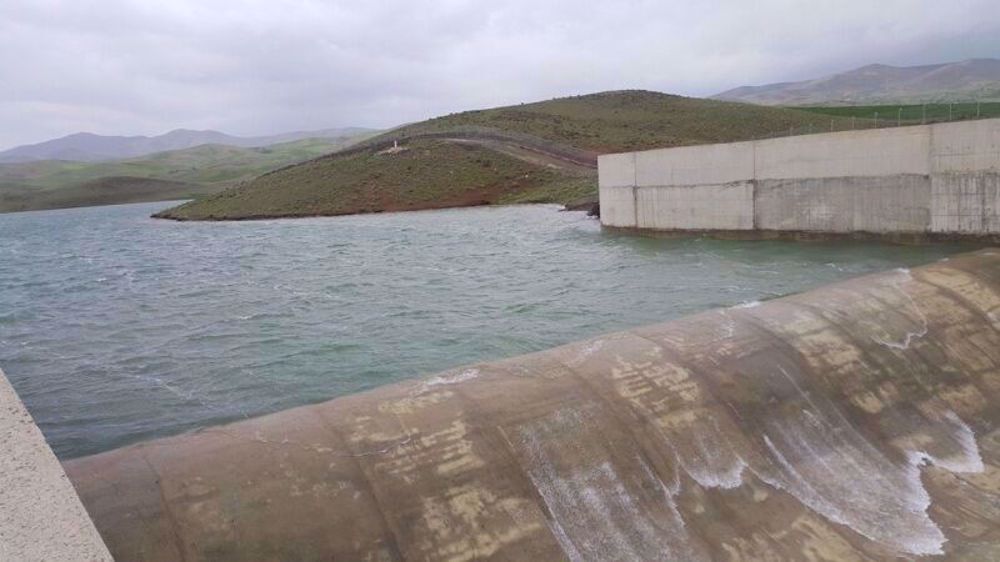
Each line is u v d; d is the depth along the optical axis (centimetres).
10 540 218
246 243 4834
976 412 938
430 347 1585
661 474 680
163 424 1195
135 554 467
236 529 507
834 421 828
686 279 2134
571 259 2812
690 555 618
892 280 1201
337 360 1519
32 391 1392
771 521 672
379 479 580
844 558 643
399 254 3522
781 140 2508
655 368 797
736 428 758
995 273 1280
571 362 799
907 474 788
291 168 10044
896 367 947
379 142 9912
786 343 909
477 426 657
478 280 2492
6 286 3081
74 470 535
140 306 2355
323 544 520
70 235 7012
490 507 594
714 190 2806
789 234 2555
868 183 2262
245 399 1302
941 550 668
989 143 1950
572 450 665
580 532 611
